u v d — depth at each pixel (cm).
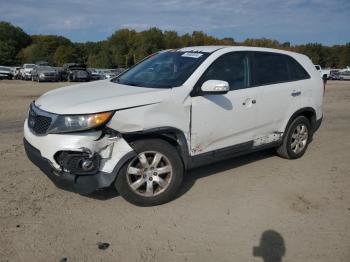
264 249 345
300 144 605
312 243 356
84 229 369
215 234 368
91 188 383
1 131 775
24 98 1508
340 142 743
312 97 597
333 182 512
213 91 418
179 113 420
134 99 395
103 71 4316
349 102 1530
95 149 376
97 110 372
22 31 12112
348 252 343
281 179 518
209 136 455
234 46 509
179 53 509
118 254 330
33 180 484
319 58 11238
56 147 374
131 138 402
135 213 404
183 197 449
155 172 414
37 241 345
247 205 433
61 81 3497
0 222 375
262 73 527
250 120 502
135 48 9938
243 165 570
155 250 338
